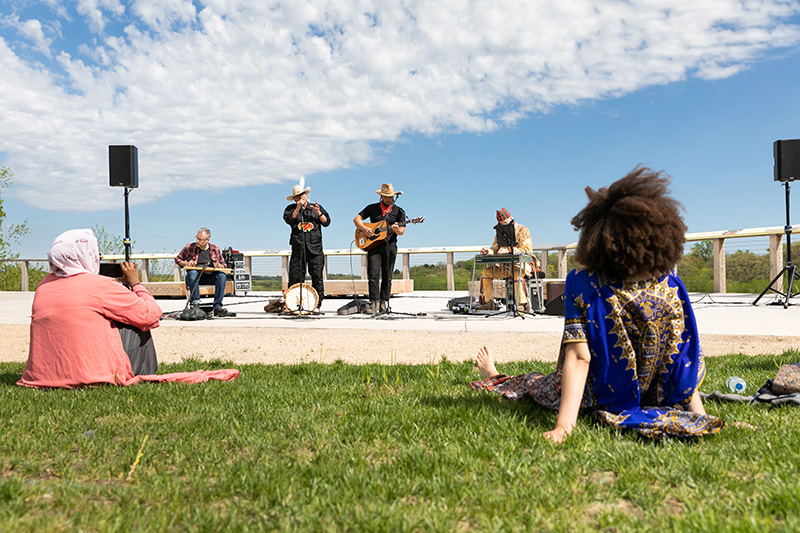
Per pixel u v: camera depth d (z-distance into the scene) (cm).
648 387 227
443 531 144
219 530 145
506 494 167
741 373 375
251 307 1001
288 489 172
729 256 1193
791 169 838
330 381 368
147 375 363
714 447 206
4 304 1113
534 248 1329
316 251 830
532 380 271
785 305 834
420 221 820
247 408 280
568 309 224
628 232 202
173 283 1334
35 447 212
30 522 146
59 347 333
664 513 154
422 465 187
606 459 193
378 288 827
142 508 158
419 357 495
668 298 215
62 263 345
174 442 219
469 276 1463
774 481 169
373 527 145
